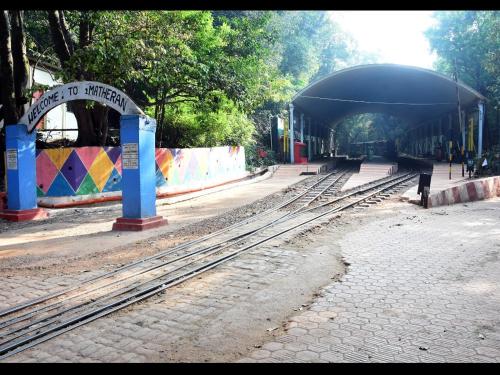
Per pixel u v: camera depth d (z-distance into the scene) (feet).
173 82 59.26
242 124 91.40
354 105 167.84
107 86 37.86
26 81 55.57
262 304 18.24
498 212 41.34
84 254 28.19
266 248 28.07
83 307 18.39
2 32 50.57
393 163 108.88
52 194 53.16
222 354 13.92
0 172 55.36
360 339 14.56
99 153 54.39
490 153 81.35
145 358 13.74
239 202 53.16
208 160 72.18
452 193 48.29
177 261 25.41
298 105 123.85
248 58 71.36
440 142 145.07
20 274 23.84
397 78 119.96
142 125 36.52
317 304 17.83
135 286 20.84
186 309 17.88
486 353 13.47
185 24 59.93
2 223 42.24
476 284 19.93
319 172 95.96
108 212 49.08
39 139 68.59
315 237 31.63
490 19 104.58
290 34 133.80
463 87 103.14
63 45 55.83
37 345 14.84
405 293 18.89
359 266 23.41
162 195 58.54
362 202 49.85
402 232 32.45
